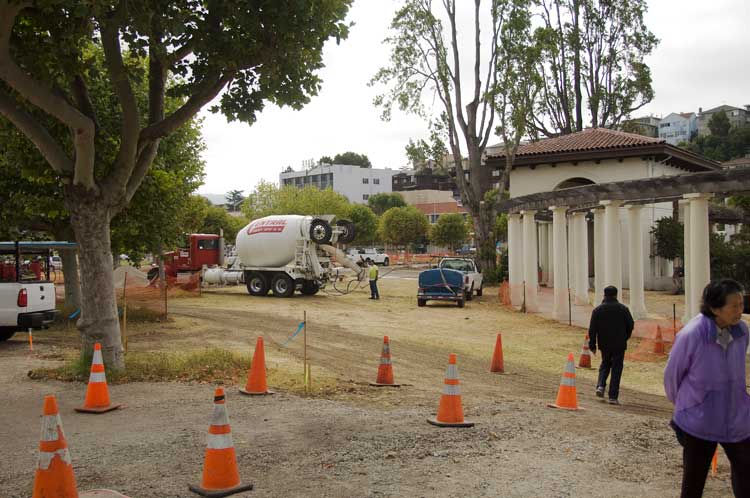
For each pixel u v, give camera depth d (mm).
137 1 9008
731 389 4320
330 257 31281
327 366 12641
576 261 25469
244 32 10406
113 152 13281
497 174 86875
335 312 23688
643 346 15633
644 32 44469
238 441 6922
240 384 10125
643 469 6160
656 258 32781
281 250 29469
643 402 10367
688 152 33656
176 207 19625
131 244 19047
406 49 35125
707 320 4410
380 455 6488
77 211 10211
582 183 36000
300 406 8664
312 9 10422
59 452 4789
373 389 10273
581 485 5672
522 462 6328
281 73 10812
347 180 122500
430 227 75688
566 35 44438
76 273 19500
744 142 90125
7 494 5355
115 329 10500
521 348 15938
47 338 15656
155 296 24469
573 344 16672
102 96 15953
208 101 10859
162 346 14531
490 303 28094
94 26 9867
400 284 39906
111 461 6227
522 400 9867
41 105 9250
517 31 31578
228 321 19984
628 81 44625
